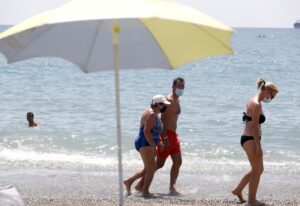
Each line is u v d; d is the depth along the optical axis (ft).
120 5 44.04
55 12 44.32
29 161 140.97
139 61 53.62
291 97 292.81
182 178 120.88
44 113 236.84
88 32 52.44
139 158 148.36
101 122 212.64
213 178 121.60
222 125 208.54
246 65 599.57
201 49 50.44
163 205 92.07
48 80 395.55
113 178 119.75
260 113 85.35
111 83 373.40
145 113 93.09
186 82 392.06
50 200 98.58
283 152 160.66
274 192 108.68
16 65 562.25
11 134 183.32
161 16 42.73
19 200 65.41
